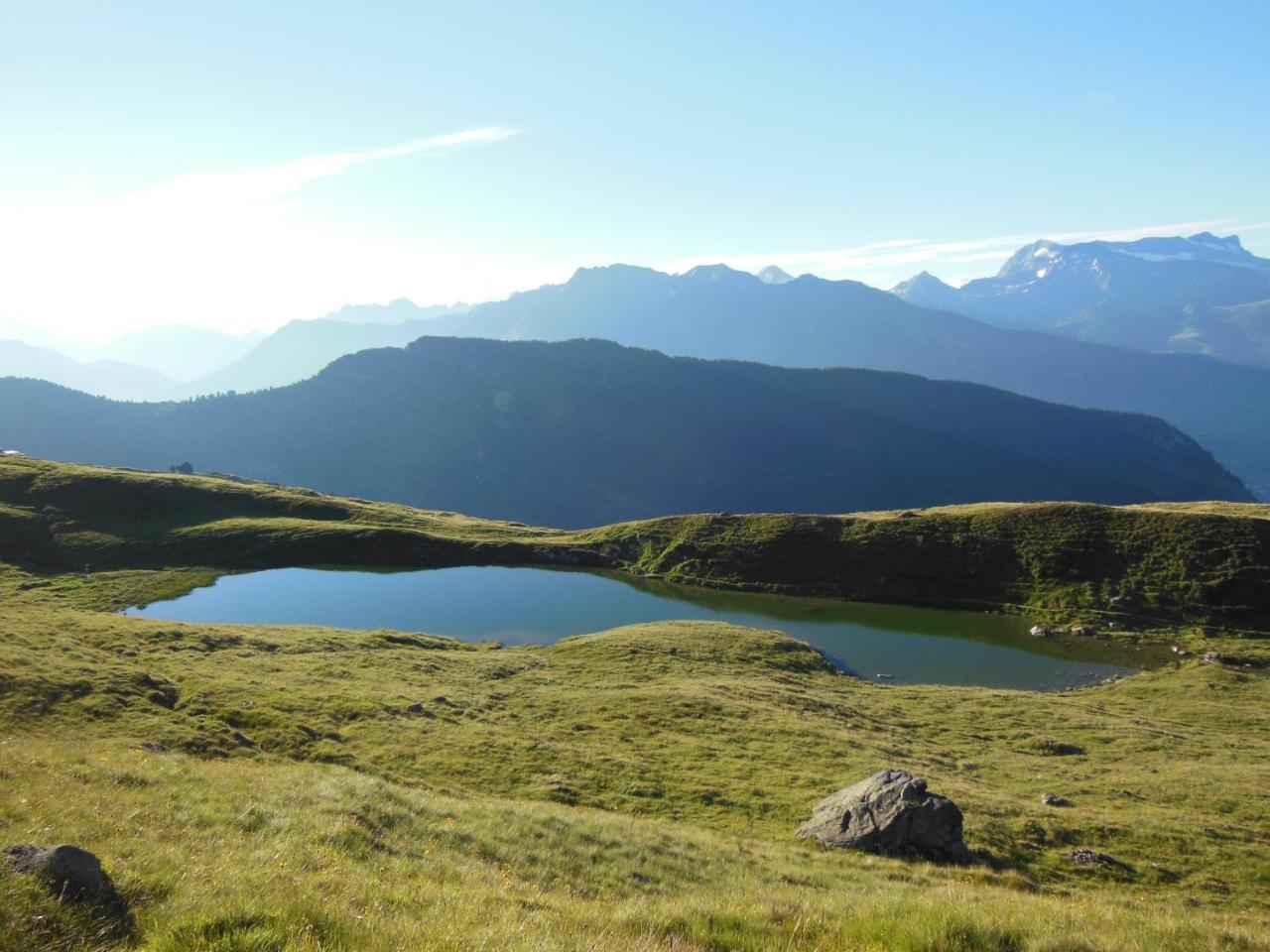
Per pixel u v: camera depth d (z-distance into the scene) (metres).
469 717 44.50
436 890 13.26
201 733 34.75
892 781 29.77
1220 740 48.53
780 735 43.09
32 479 131.88
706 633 76.00
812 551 115.69
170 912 9.69
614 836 22.97
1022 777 39.97
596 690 53.19
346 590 103.31
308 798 19.73
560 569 122.25
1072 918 14.57
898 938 11.97
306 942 8.38
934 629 87.12
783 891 19.53
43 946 8.25
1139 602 88.25
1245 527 94.81
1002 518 112.44
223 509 137.38
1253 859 28.89
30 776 17.55
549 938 9.73
